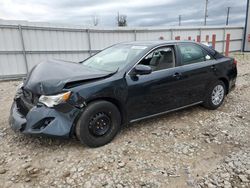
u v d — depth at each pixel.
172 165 3.14
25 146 3.56
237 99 6.14
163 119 4.63
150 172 2.98
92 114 3.36
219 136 3.98
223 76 5.11
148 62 3.99
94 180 2.82
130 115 3.82
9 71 11.00
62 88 3.18
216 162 3.22
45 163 3.14
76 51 12.92
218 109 5.29
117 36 14.44
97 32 13.53
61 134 3.18
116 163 3.15
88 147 3.51
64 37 12.37
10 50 10.86
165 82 4.09
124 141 3.72
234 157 3.34
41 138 3.77
